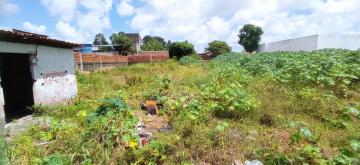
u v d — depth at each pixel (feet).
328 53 55.93
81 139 16.98
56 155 15.24
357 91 29.58
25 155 15.62
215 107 22.63
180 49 131.13
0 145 15.06
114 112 21.47
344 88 28.81
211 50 171.53
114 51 148.97
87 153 15.29
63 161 14.65
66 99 33.76
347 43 87.76
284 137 18.28
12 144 17.17
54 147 16.63
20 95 30.99
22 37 25.13
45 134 18.86
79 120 21.98
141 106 26.32
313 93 26.45
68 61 35.42
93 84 45.70
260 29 179.52
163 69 75.20
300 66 37.47
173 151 16.22
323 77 30.19
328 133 18.60
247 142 17.25
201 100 25.35
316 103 24.29
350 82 30.55
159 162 15.15
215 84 32.04
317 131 18.86
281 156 14.67
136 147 15.88
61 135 18.15
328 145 17.02
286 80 32.35
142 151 15.31
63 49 34.12
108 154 15.48
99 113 22.13
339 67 33.78
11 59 30.09
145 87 37.60
